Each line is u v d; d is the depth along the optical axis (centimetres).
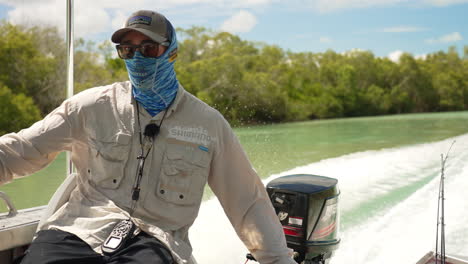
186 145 124
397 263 297
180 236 124
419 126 2705
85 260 111
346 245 345
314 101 4400
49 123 124
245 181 133
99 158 123
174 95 127
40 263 108
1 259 136
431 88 5297
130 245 113
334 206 201
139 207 120
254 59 4166
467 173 655
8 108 2362
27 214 147
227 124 132
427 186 569
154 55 119
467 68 5534
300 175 218
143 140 123
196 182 124
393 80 5200
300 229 193
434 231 364
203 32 4050
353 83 4800
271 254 131
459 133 2064
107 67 3259
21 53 2509
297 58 4731
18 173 121
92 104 125
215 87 3588
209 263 309
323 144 1623
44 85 2573
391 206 473
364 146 1505
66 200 129
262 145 1445
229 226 397
